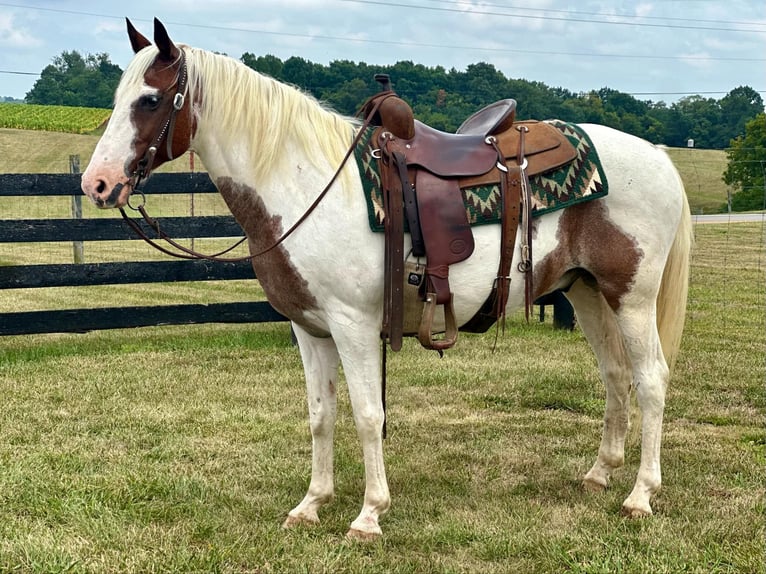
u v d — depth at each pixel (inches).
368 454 118.7
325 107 125.1
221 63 114.7
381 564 112.3
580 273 133.3
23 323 251.3
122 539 119.7
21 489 139.3
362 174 114.9
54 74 2183.8
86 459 157.5
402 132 117.8
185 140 113.0
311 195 113.3
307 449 166.1
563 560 113.0
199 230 271.4
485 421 187.6
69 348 265.1
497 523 126.3
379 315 116.6
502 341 281.1
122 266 261.9
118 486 141.3
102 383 219.5
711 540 118.4
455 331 120.7
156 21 107.4
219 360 249.6
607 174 124.5
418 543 119.5
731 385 215.3
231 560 113.3
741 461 155.8
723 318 312.8
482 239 119.1
